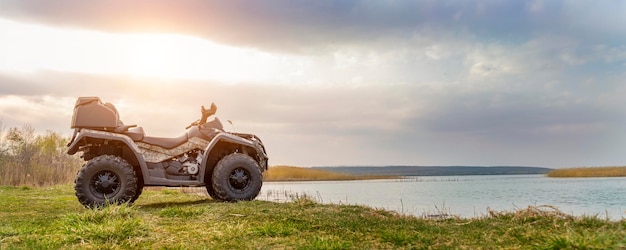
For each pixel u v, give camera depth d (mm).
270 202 8680
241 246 4863
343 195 20516
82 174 8445
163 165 9195
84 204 8422
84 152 9305
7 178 19969
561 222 5492
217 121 9773
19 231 5750
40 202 9891
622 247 3975
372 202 16500
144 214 7125
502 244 4609
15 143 22859
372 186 33500
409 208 13852
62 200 10438
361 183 43094
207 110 9641
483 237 4957
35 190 14352
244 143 9484
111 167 8539
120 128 9047
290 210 7250
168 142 9234
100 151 9172
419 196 20781
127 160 9242
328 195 20062
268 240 5102
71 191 13695
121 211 6676
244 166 9211
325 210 7227
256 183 9266
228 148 9836
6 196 11586
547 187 29719
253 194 9227
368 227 5684
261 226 5773
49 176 21281
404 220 6262
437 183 42344
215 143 9242
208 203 8953
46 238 5316
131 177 8617
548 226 5375
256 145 9719
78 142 8805
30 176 20734
